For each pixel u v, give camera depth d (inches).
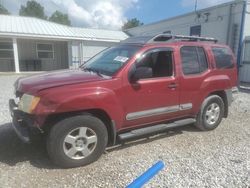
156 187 129.6
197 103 205.0
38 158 157.2
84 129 148.6
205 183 134.7
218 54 221.9
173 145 185.3
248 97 381.1
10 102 167.5
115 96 156.5
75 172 143.8
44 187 128.1
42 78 163.3
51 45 845.8
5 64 779.4
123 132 172.2
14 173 139.7
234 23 532.7
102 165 152.6
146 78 171.8
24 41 798.5
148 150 175.0
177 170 147.5
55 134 141.3
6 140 181.9
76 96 141.4
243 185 133.8
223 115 230.8
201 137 203.9
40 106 136.2
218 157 166.4
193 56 201.2
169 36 197.0
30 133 144.3
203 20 609.9
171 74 185.3
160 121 188.2
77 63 871.7
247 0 503.2
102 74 167.3
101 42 905.5
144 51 173.3
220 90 221.9
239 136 208.5
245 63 529.0
